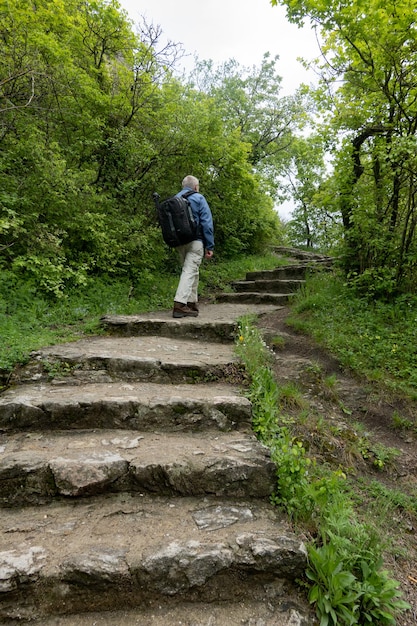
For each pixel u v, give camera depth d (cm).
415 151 397
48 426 247
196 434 253
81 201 527
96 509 195
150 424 255
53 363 306
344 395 341
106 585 156
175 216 454
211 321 430
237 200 886
